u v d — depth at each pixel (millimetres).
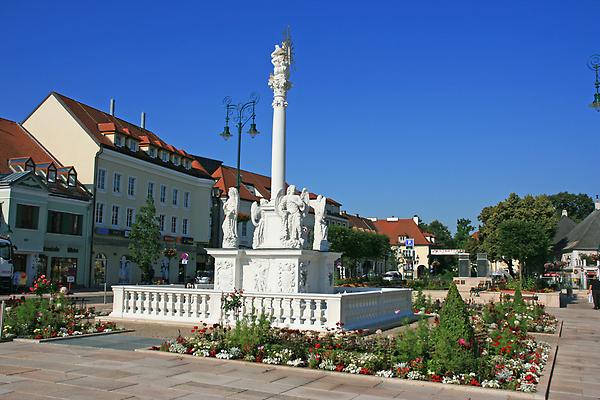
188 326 17812
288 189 21469
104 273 51344
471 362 10570
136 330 16953
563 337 19469
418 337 11398
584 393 10227
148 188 57281
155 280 53000
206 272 58125
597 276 62906
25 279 41125
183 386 9633
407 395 9359
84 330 16188
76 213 48312
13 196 41875
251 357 11820
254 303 17016
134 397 8805
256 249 21234
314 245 22000
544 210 70688
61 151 51500
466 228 147750
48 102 52500
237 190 22609
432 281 54312
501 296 29359
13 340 14695
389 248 90000
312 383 10062
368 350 12016
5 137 49250
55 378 10078
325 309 16406
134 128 62312
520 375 11023
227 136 34438
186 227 63250
